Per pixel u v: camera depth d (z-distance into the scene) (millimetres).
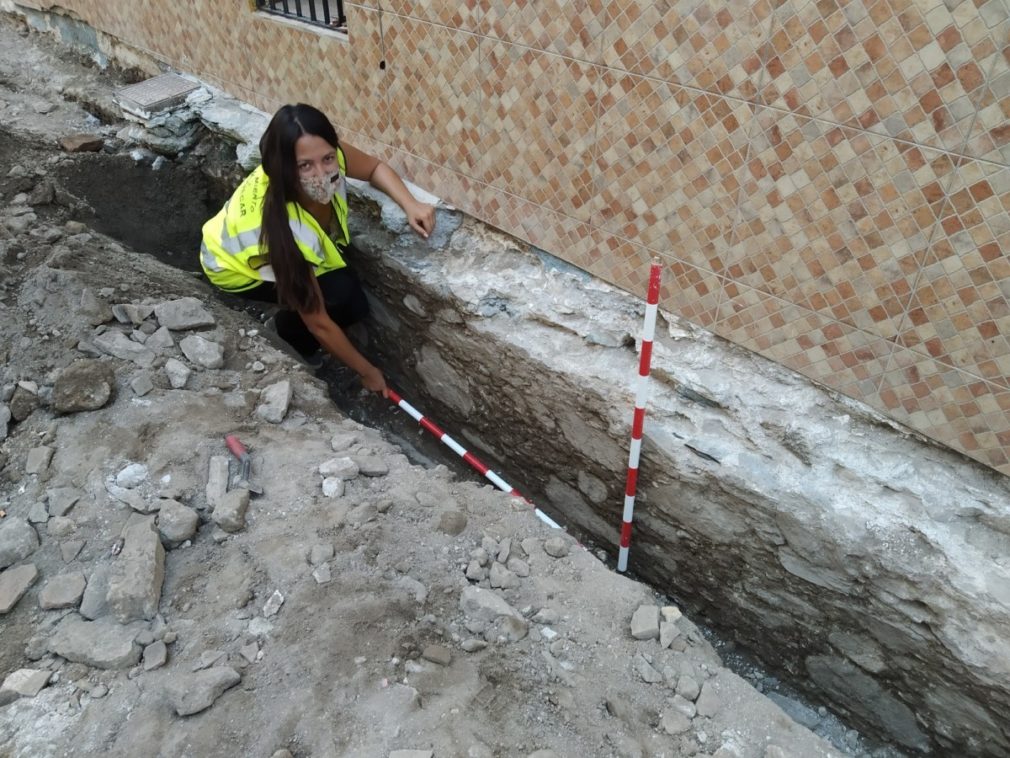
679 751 1951
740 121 2277
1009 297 1992
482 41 2814
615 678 2094
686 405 2693
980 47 1790
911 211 2066
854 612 2406
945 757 2398
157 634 2037
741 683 2137
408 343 3600
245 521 2350
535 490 3371
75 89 4680
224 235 3199
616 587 2328
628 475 2689
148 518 2291
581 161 2756
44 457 2498
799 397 2541
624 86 2496
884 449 2395
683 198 2535
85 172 4004
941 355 2184
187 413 2689
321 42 3453
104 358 2818
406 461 2682
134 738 1829
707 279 2611
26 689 1919
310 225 3057
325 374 3885
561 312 2996
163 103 4141
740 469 2510
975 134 1882
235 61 4004
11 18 5500
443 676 1994
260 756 1805
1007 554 2184
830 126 2107
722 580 2752
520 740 1887
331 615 2082
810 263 2332
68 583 2127
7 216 3510
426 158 3334
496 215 3188
